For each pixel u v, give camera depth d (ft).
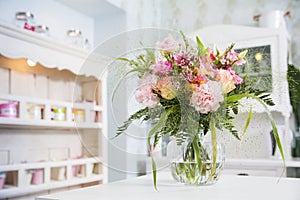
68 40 7.66
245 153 3.51
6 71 6.13
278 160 7.08
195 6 10.55
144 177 4.26
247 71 3.61
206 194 2.97
